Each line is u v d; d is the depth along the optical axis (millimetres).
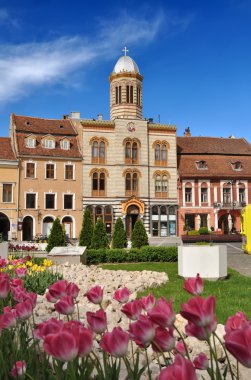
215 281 13367
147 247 21875
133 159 50156
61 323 2193
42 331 2143
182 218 50312
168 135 51750
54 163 47312
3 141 48062
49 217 46594
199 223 50531
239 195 51750
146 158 50469
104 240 25922
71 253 18531
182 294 10492
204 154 53938
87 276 13531
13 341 3561
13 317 2936
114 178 49281
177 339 5371
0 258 8078
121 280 12820
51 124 50500
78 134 49938
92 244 25750
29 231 46031
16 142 46531
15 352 3225
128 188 49625
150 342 2170
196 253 13680
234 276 14570
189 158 53156
